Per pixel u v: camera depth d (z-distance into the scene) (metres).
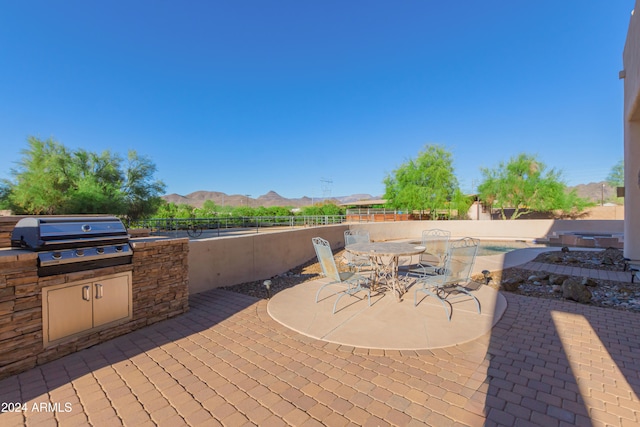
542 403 1.99
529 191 19.45
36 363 2.59
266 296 4.84
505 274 6.06
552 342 2.93
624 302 4.22
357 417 1.88
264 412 1.95
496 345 2.88
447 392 2.13
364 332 3.22
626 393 2.09
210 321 3.70
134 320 3.40
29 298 2.55
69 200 14.84
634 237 6.98
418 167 22.05
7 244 3.34
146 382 2.34
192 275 4.89
